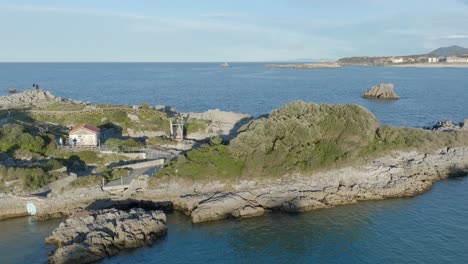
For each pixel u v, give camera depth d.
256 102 153.75
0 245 45.16
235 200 54.78
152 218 48.88
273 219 52.44
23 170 56.09
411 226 49.75
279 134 64.38
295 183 58.94
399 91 199.12
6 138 65.88
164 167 60.84
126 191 56.25
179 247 45.31
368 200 58.28
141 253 43.75
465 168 69.62
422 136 75.69
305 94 183.25
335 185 59.81
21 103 99.00
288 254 43.84
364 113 68.81
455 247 44.44
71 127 84.81
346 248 44.84
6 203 52.47
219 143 68.50
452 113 130.62
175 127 88.88
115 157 67.75
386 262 41.81
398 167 64.56
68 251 41.28
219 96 173.25
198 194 56.66
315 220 51.97
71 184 55.47
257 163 60.12
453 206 55.72
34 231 48.59
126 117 89.88
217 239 47.28
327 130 66.44
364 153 66.06
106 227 45.75
